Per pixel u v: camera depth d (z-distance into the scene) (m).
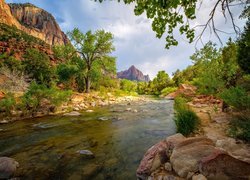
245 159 4.10
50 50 67.44
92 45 29.05
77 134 8.97
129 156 6.05
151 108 18.30
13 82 24.53
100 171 5.06
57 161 5.77
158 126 10.12
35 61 29.50
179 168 3.95
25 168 5.31
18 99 15.62
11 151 6.72
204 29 3.00
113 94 34.16
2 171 4.91
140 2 2.92
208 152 4.06
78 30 28.44
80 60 29.95
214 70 13.65
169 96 35.84
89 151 6.53
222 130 7.06
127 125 10.75
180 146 4.47
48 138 8.34
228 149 4.78
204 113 11.41
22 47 58.06
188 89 28.83
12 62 31.27
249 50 11.73
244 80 12.01
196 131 7.23
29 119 12.77
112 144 7.36
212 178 3.47
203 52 13.99
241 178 3.36
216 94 13.40
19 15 174.38
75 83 31.83
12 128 10.23
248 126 5.72
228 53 13.80
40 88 14.80
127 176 4.75
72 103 19.52
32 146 7.27
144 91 76.56
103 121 12.02
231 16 2.83
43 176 4.86
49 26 186.50
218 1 2.78
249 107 7.55
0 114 13.05
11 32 71.69
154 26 3.08
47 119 12.75
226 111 10.66
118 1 2.87
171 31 3.10
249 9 3.58
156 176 4.03
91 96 25.97
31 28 165.50
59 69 28.84
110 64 31.44
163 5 2.68
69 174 4.93
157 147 4.99
